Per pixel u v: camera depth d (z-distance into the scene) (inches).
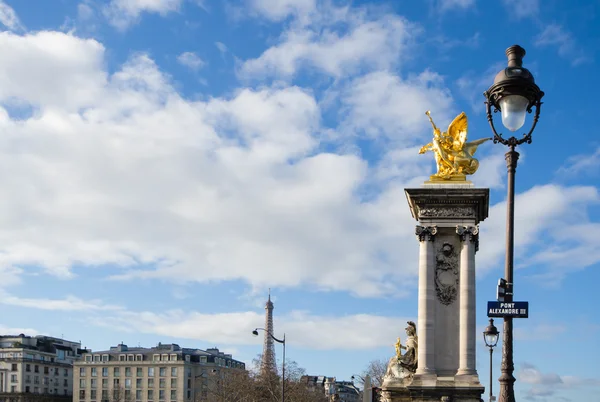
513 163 1243.8
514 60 1249.4
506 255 1236.5
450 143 2711.6
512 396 1190.9
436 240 2618.1
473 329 2524.6
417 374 2498.8
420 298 2573.8
